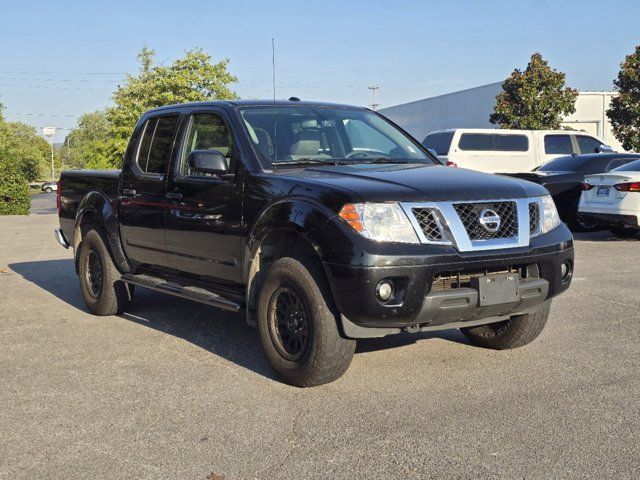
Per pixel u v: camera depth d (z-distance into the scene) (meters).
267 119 5.55
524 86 28.72
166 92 31.84
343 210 4.30
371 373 4.94
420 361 5.20
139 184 6.32
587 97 31.98
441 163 5.80
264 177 4.95
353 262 4.17
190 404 4.42
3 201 22.47
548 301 5.06
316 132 5.62
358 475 3.41
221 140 5.52
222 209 5.23
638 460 3.49
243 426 4.05
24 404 4.49
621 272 9.04
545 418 4.05
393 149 5.89
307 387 4.66
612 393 4.46
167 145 6.12
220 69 32.78
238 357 5.43
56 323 6.71
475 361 5.19
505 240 4.49
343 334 4.45
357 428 3.97
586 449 3.63
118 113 31.78
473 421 4.04
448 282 4.43
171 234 5.84
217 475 3.45
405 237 4.25
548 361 5.16
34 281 9.12
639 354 5.32
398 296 4.22
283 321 4.72
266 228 4.75
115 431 4.02
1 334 6.32
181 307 7.29
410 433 3.88
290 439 3.85
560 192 14.21
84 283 7.09
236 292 5.31
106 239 6.83
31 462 3.64
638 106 26.59
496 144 18.39
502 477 3.34
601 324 6.25
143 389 4.73
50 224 18.20
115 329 6.42
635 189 11.90
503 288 4.47
